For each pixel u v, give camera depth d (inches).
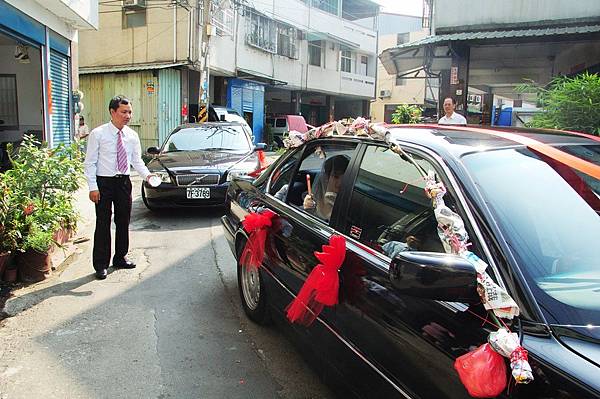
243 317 159.3
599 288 70.8
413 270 66.9
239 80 920.9
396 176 98.7
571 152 94.9
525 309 66.8
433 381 72.4
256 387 119.5
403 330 79.6
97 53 786.8
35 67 438.6
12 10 333.1
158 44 746.8
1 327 149.9
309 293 103.8
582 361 58.7
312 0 1064.2
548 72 553.3
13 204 184.5
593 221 81.4
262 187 161.5
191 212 321.7
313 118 1267.2
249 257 154.9
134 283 189.2
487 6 424.2
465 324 70.7
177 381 121.5
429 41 409.1
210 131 364.5
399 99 1409.9
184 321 155.9
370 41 1256.8
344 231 106.9
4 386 118.1
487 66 534.3
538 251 74.6
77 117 479.5
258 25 916.6
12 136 451.2
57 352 135.0
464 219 77.8
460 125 121.9
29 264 188.2
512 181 84.8
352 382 94.7
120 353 135.0
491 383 60.0
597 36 372.8
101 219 192.1
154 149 343.6
